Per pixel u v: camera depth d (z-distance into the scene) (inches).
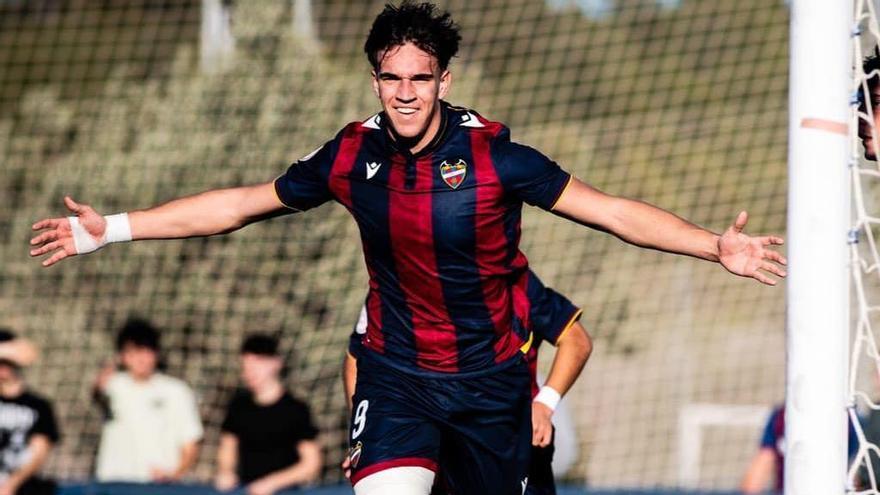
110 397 1253.1
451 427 616.4
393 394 612.4
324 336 1509.6
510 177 566.3
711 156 1695.4
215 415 1518.2
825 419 482.3
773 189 1672.0
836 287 483.5
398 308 603.5
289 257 1524.4
